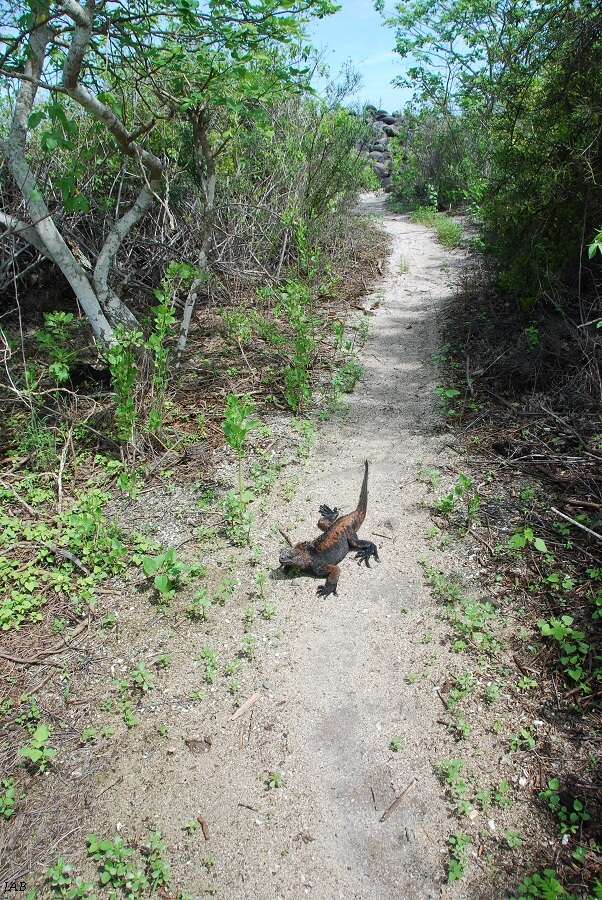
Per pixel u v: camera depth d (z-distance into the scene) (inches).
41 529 220.2
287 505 235.8
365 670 170.2
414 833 133.3
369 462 260.1
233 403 226.1
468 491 234.1
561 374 290.8
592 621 173.8
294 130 488.1
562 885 122.1
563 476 231.3
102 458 262.5
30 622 190.5
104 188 400.8
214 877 127.5
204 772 147.2
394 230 686.5
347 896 123.8
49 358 332.8
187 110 292.4
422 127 920.3
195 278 318.3
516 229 340.5
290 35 276.1
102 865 129.8
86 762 150.5
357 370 331.3
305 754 150.3
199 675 171.2
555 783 137.9
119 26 260.7
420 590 194.5
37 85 251.8
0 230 369.4
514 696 159.3
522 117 338.0
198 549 215.3
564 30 303.6
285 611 189.8
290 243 466.0
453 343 352.5
